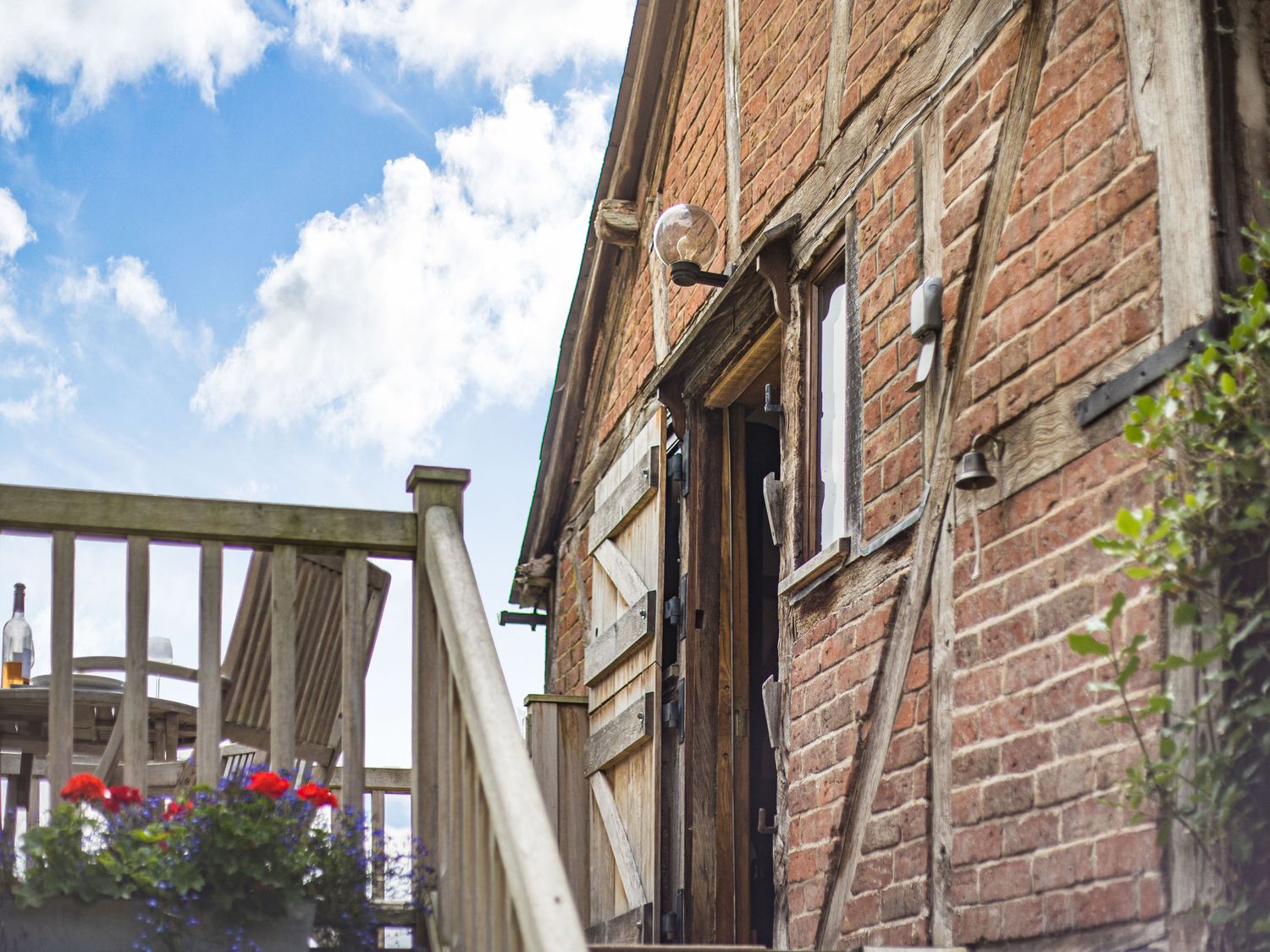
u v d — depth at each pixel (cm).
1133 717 375
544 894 266
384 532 391
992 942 427
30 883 323
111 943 327
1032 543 429
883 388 532
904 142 538
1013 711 429
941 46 520
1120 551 349
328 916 345
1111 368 401
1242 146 376
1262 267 355
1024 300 447
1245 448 338
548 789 811
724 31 747
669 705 721
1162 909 358
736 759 704
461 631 343
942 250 499
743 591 724
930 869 464
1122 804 366
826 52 619
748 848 696
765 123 681
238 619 452
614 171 869
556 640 944
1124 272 401
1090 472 407
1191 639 358
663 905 699
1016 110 466
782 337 634
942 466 482
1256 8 387
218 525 379
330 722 464
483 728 312
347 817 360
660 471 744
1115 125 413
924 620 486
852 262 573
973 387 469
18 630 674
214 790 350
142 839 336
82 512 371
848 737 529
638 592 755
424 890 356
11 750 516
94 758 558
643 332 833
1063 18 445
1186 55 385
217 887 334
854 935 507
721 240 723
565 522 948
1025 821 418
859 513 550
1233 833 335
